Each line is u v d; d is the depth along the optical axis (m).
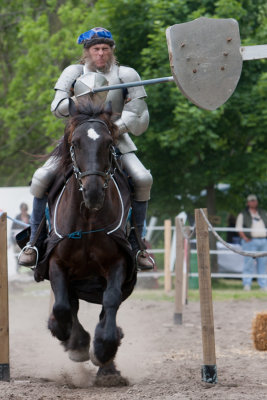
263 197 25.56
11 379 9.61
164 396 8.22
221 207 26.41
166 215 25.66
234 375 9.84
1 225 9.31
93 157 8.09
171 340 13.60
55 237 8.66
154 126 23.75
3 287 9.30
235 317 16.78
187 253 18.97
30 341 13.59
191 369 10.32
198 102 8.48
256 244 22.02
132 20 24.38
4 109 34.41
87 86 8.79
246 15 24.11
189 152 23.59
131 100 9.25
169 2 23.58
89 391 8.80
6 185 39.28
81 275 8.89
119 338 8.55
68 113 9.14
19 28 35.03
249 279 22.36
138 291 22.33
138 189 9.28
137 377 9.90
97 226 8.50
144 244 9.38
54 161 9.20
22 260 9.23
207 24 8.48
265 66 24.06
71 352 9.84
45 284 24.20
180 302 15.77
